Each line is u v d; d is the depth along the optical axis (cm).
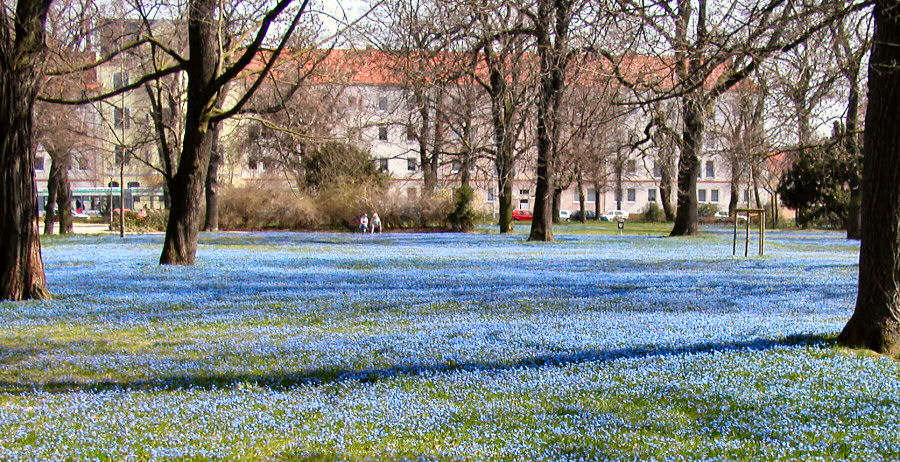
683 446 514
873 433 547
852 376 706
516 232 4616
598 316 1102
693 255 2548
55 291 1429
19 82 1300
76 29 1678
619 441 527
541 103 2144
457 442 529
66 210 4472
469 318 1091
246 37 1986
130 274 1759
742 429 556
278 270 1919
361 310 1187
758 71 1341
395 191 4978
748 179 3812
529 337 919
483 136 2975
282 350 869
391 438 540
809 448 510
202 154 1969
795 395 644
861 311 838
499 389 679
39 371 780
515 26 1845
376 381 720
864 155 836
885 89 795
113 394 679
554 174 3441
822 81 1230
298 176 4797
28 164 1327
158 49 2394
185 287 1505
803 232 4703
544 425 567
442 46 1717
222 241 3606
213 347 891
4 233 1304
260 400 654
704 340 885
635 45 1144
